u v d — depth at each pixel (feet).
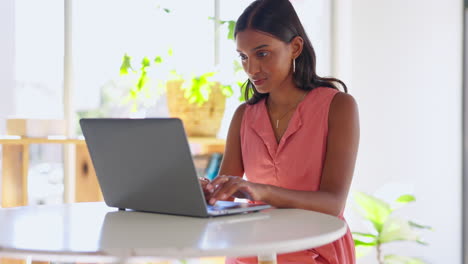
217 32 10.15
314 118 5.07
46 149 9.05
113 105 9.89
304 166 5.06
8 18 8.66
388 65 10.51
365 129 10.76
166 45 9.77
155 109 10.25
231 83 9.66
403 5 10.34
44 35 8.95
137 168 3.97
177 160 3.70
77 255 2.85
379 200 9.21
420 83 10.15
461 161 9.73
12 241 3.10
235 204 4.29
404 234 9.27
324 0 11.27
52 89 9.07
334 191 4.76
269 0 5.05
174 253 2.85
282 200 4.28
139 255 2.85
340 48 11.17
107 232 3.34
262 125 5.34
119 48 9.55
